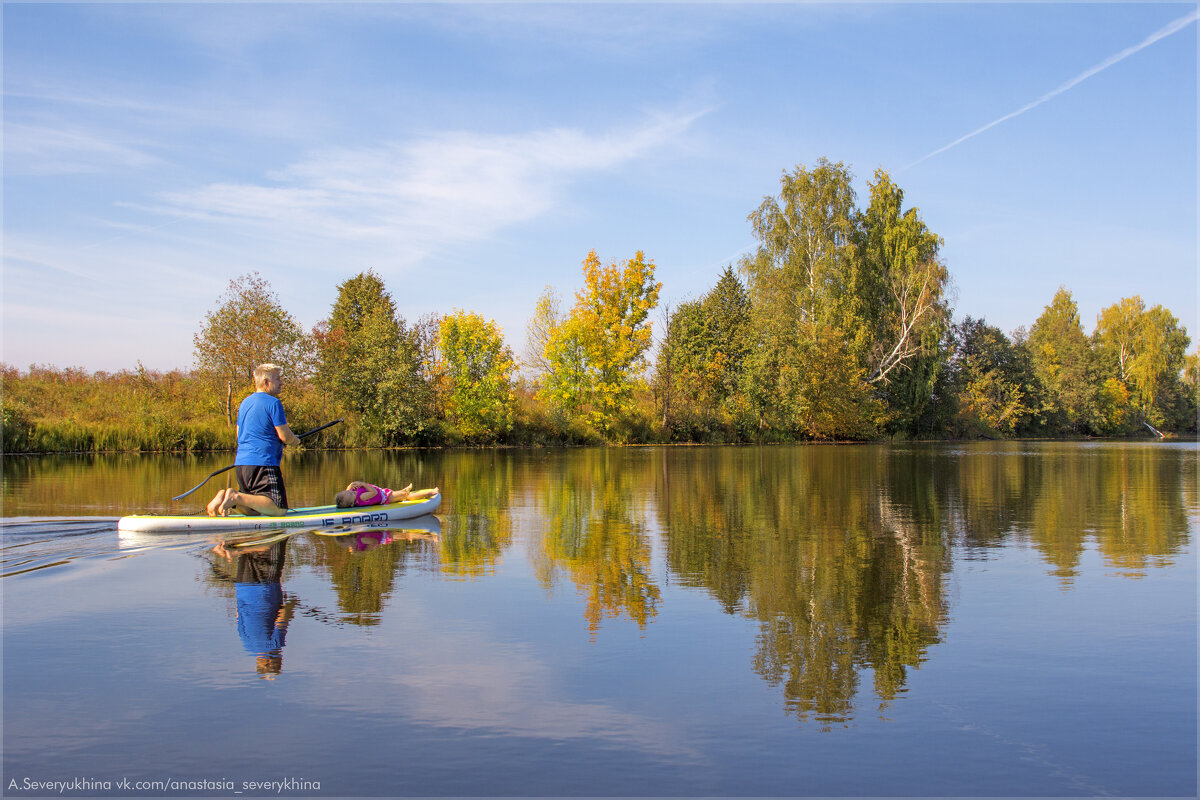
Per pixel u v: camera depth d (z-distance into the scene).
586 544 8.53
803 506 12.41
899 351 50.78
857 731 3.60
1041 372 72.50
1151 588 6.47
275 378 9.98
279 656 4.57
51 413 30.27
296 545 8.36
